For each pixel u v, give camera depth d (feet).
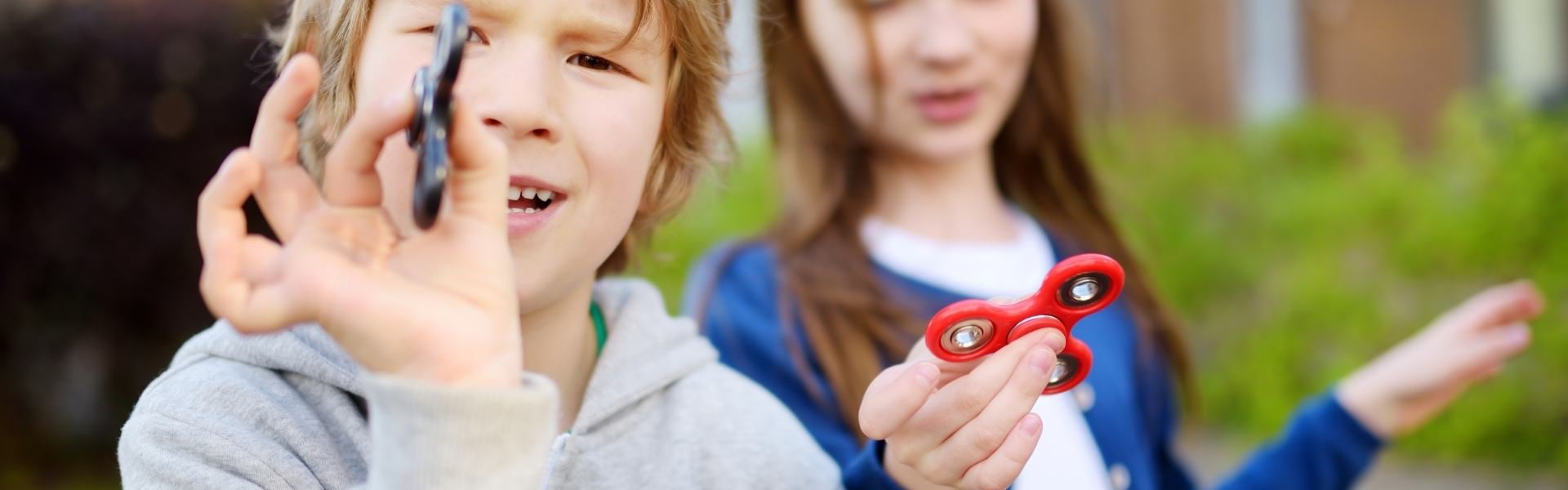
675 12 3.61
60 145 12.52
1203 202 14.48
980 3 5.74
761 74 6.09
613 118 3.34
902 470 3.53
